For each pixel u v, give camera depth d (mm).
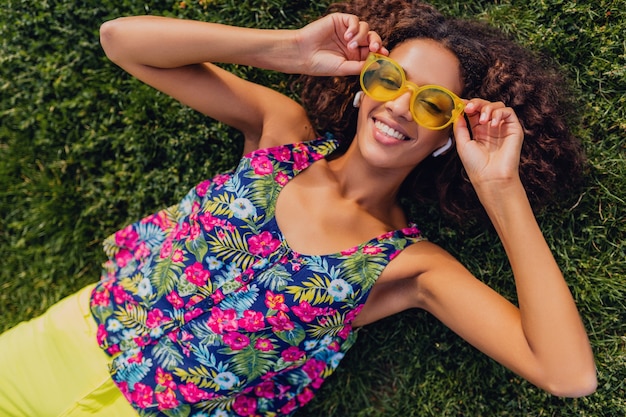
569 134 2172
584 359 1742
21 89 2711
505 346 1839
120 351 2123
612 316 2359
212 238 1973
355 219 2053
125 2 2586
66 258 2771
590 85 2365
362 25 1930
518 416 2463
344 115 2215
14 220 2797
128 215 2744
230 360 2018
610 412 2377
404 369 2564
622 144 2348
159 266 2111
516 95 2023
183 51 1997
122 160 2703
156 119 2639
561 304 1759
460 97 1950
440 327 2518
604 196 2348
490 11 2424
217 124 2590
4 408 2133
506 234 1839
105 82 2670
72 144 2719
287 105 2209
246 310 1967
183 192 2645
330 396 2604
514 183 1828
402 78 1801
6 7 2637
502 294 2461
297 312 1946
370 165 2037
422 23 1939
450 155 2158
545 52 2369
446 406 2502
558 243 2400
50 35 2664
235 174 2018
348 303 1961
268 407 2287
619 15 2322
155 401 2072
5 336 2252
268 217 1957
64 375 2131
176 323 2041
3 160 2754
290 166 2057
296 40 1970
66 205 2746
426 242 2076
